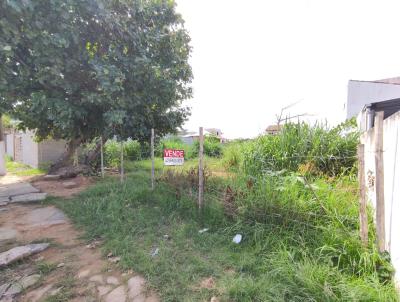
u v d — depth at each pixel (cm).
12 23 411
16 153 1372
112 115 554
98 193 513
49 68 486
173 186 466
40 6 423
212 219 357
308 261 235
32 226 378
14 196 549
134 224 360
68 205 464
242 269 249
